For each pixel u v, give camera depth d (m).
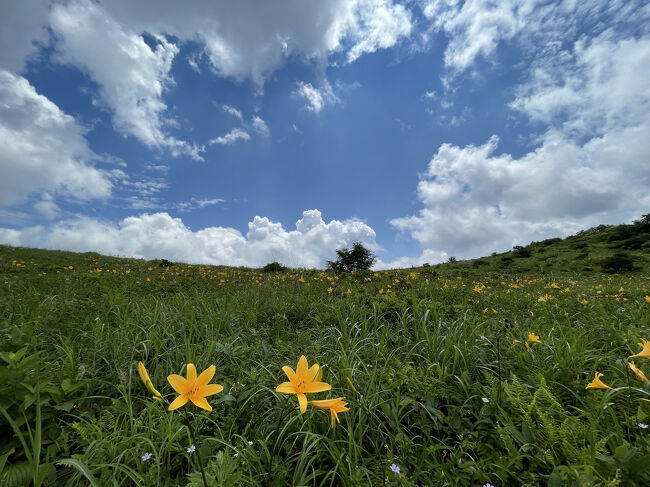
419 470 1.77
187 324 4.39
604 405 1.98
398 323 4.61
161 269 14.48
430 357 3.29
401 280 8.78
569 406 2.17
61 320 4.15
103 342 3.30
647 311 5.10
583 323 4.67
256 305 5.65
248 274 14.41
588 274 23.86
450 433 2.16
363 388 2.53
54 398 2.08
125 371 2.79
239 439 2.08
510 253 45.12
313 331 4.59
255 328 4.70
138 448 1.80
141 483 1.62
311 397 2.35
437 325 3.96
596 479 1.41
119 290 7.02
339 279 10.76
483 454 1.89
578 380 2.56
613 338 3.67
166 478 1.74
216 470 1.49
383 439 2.13
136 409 2.44
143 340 3.60
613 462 1.43
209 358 3.24
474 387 2.56
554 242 51.12
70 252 19.06
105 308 4.88
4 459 1.54
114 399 2.36
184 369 3.00
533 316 5.08
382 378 2.63
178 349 3.41
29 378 2.00
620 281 16.75
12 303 4.80
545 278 17.36
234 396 2.50
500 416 2.09
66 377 2.38
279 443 2.09
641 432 1.77
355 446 1.83
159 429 2.05
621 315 5.16
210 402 2.43
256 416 2.35
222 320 4.43
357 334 4.26
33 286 6.80
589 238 47.50
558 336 3.98
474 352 3.23
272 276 13.09
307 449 1.80
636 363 2.62
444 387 2.64
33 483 1.55
